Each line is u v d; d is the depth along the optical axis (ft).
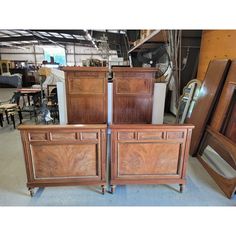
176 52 13.32
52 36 35.04
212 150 8.86
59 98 11.82
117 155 6.47
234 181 6.66
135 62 23.62
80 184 6.72
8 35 34.32
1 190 7.07
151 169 6.70
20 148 10.50
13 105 14.71
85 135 6.26
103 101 11.50
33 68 43.21
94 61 26.71
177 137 6.42
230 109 8.04
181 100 13.79
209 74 10.05
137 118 12.18
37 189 7.13
